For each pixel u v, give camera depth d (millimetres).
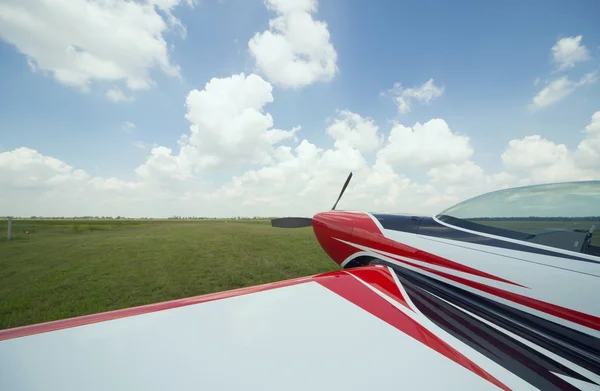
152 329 1187
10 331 1111
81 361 934
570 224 1857
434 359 1123
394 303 1704
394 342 1227
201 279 7930
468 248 2412
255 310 1445
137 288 7035
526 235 2072
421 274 2812
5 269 9289
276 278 8086
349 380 906
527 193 2162
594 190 1809
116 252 12977
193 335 1154
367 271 2338
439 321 1538
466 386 961
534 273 1895
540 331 1676
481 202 2555
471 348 1291
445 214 2975
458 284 2391
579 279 1688
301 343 1137
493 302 2076
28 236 21766
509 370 1155
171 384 834
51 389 781
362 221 4121
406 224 3367
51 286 7238
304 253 12680
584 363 1335
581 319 1602
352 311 1521
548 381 1127
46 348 1004
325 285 1907
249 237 20484
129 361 946
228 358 996
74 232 26281
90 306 5781
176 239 19125
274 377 895
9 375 829
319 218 5207
